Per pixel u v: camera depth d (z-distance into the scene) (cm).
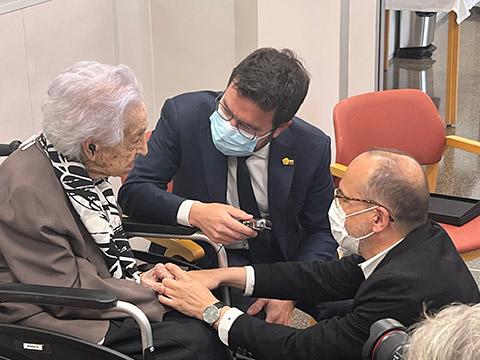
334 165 290
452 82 519
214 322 188
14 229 178
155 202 220
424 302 166
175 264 210
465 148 315
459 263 175
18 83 289
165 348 179
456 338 94
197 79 361
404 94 313
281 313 223
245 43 347
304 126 229
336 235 186
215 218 210
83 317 179
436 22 537
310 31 376
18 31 285
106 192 198
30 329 173
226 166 225
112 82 180
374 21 420
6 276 180
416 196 175
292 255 235
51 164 183
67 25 310
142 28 356
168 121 229
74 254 183
